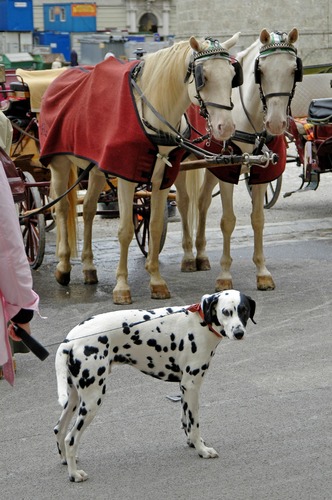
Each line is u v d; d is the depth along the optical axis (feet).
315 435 24.95
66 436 22.65
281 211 62.54
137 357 22.50
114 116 37.50
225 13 142.92
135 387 29.22
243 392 28.37
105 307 39.01
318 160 56.54
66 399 21.01
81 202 45.21
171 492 21.80
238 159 37.22
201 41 35.63
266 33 37.29
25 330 18.54
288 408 26.96
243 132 39.17
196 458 23.63
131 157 36.83
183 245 45.85
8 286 17.51
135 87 37.40
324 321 35.91
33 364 31.94
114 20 239.09
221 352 32.32
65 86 42.50
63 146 41.04
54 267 47.26
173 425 25.99
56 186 43.06
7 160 24.48
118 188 38.81
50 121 42.01
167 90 36.24
